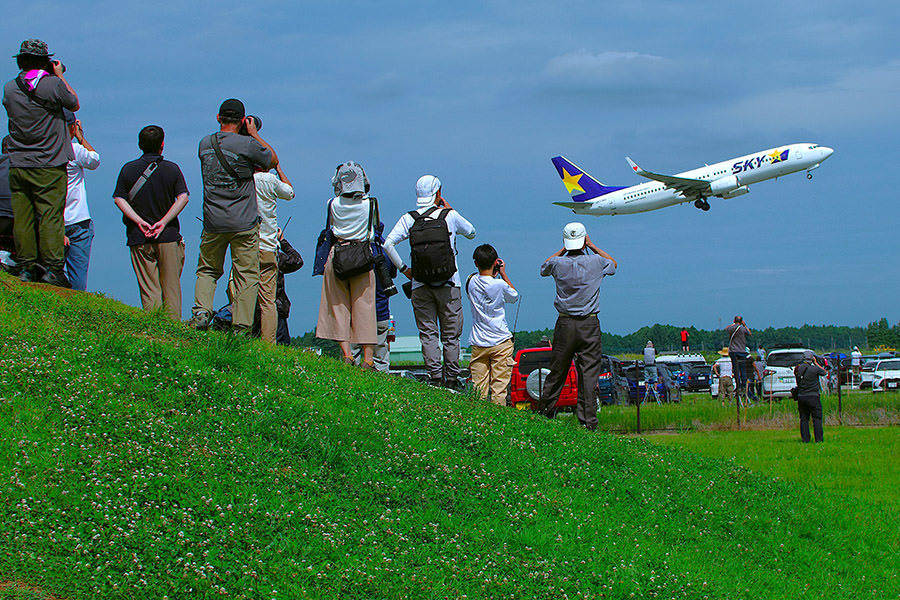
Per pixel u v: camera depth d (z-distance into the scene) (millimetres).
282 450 6422
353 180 10109
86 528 4867
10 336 7645
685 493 7977
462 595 4930
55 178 10047
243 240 9812
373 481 6289
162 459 5750
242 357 8266
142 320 9570
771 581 6434
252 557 4855
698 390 46812
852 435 18203
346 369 9789
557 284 11328
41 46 9898
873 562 7543
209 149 9617
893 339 166875
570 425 9898
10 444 5617
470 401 9797
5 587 4223
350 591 4773
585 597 5238
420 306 10875
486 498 6496
